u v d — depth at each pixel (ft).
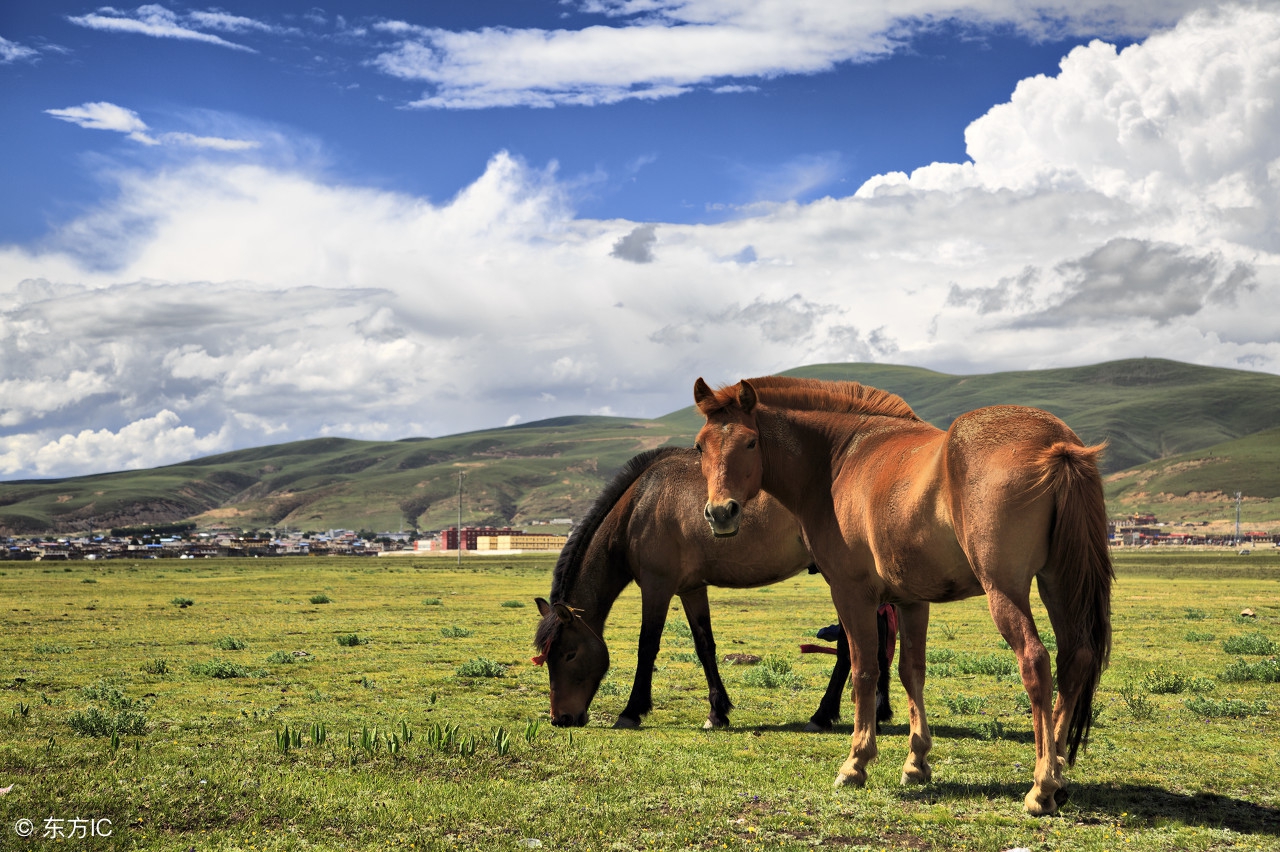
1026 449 18.81
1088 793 22.20
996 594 18.72
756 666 52.80
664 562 36.04
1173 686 40.45
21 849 17.89
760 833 19.35
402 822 19.89
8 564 407.44
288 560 516.32
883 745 29.09
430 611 104.94
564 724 34.73
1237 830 19.34
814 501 25.09
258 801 21.16
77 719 30.53
